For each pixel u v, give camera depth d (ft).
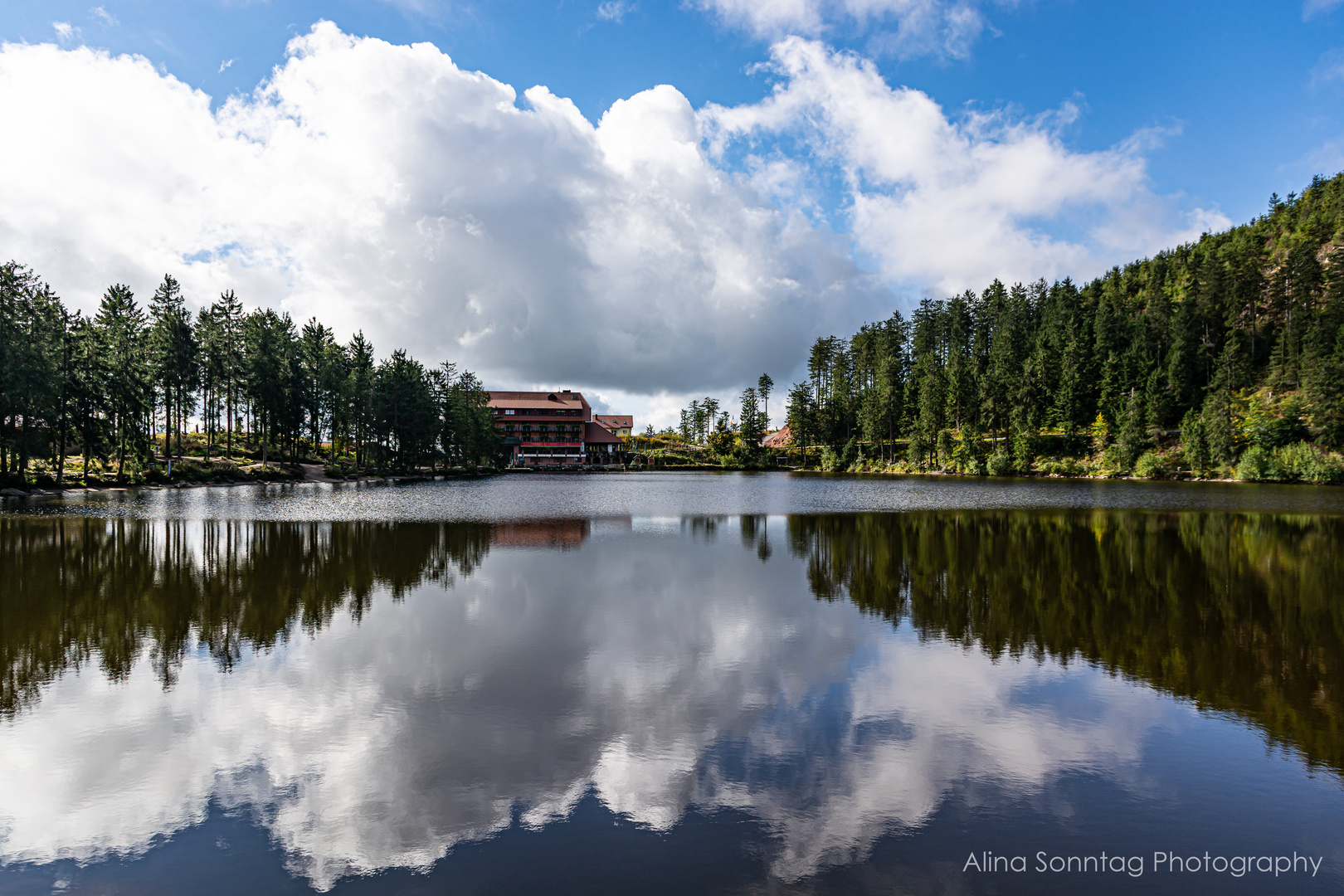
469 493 184.03
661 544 78.02
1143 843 19.02
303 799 21.07
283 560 64.90
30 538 78.23
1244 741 25.68
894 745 25.17
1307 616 44.80
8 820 19.90
